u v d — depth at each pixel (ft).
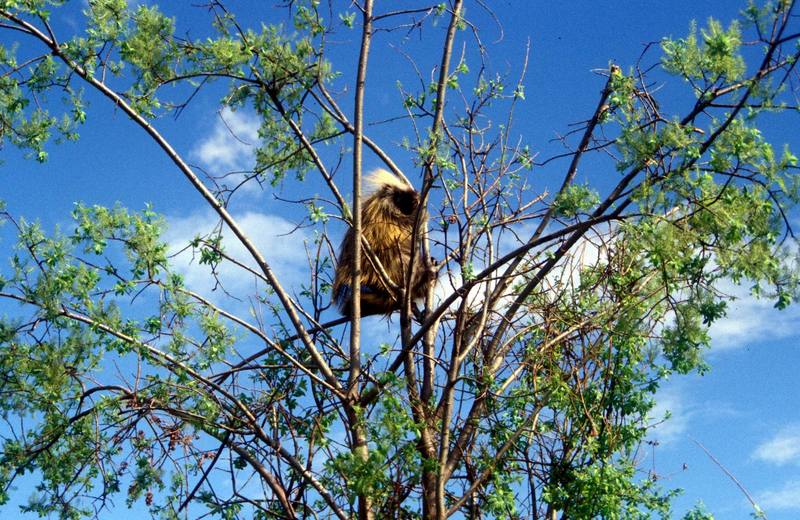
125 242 23.84
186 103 25.39
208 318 24.66
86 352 24.64
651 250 20.90
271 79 25.63
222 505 25.02
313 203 25.13
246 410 24.79
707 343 24.25
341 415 24.93
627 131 21.07
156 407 24.29
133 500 25.25
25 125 23.80
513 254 22.75
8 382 24.54
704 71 20.26
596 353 25.57
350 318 25.75
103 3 24.35
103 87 24.20
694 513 24.34
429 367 26.32
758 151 19.57
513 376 25.95
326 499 24.27
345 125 27.04
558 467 25.35
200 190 24.58
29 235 23.80
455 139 26.40
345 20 25.58
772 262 20.10
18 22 23.79
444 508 23.13
